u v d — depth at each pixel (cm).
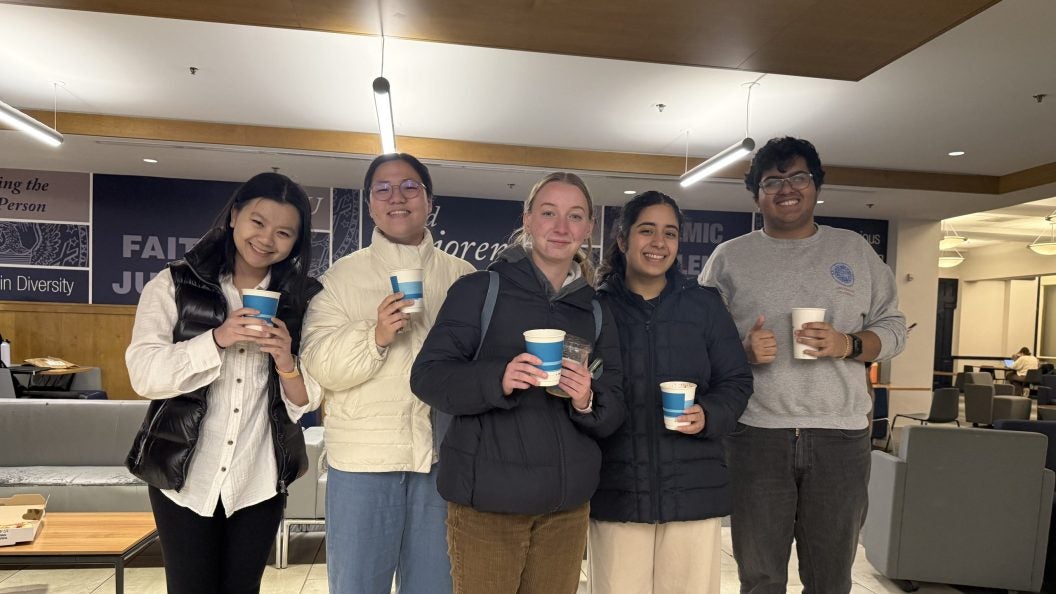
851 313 197
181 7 306
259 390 166
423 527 177
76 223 750
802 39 330
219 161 661
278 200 158
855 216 903
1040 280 1620
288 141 586
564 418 146
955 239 1064
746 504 193
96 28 378
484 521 140
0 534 243
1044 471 306
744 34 326
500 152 623
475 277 154
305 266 171
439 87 464
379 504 170
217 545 161
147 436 155
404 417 172
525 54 402
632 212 180
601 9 301
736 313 205
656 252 175
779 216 199
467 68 427
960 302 1655
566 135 587
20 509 263
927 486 311
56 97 507
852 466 189
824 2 288
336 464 172
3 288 743
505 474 136
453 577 146
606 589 171
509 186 763
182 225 764
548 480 138
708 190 748
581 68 423
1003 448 307
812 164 196
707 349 181
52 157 662
